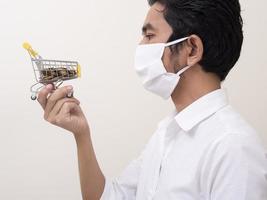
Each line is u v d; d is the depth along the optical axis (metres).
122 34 1.66
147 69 0.94
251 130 0.82
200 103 0.90
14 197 1.65
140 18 1.66
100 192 1.14
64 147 1.66
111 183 1.18
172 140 0.98
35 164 1.65
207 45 0.87
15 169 1.64
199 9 0.86
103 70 1.66
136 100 1.68
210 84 0.91
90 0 1.64
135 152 1.69
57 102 1.03
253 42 1.68
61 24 1.63
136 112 1.68
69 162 1.66
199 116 0.89
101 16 1.64
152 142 1.07
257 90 1.69
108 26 1.65
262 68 1.69
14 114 1.62
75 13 1.63
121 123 1.68
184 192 0.86
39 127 1.64
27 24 1.61
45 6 1.61
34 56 0.98
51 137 1.65
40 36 1.62
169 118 1.05
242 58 1.68
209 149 0.83
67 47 1.63
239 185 0.75
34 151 1.64
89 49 1.65
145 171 1.03
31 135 1.64
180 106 0.96
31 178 1.65
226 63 0.90
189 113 0.91
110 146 1.68
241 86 1.69
